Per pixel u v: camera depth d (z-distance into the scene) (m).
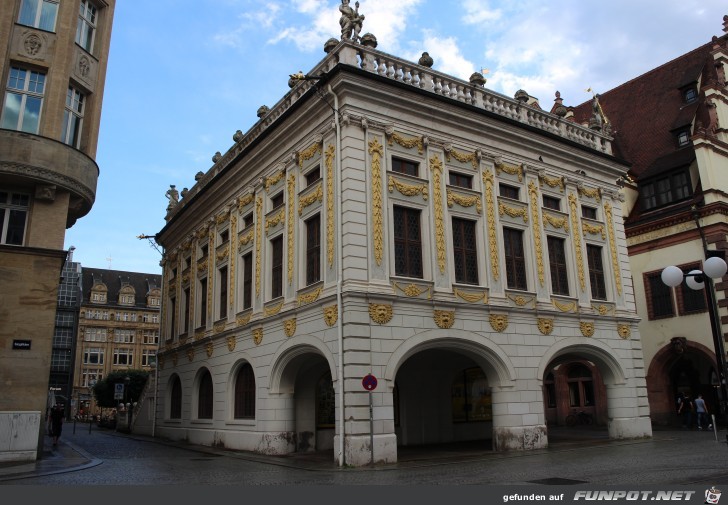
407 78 22.00
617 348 25.69
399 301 19.45
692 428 30.31
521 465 16.62
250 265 25.48
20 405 19.16
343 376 18.17
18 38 21.11
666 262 33.47
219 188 28.47
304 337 20.45
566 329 23.94
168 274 36.12
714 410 32.50
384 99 20.88
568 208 25.59
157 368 35.31
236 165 26.64
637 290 34.62
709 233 31.80
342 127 20.14
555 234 24.80
